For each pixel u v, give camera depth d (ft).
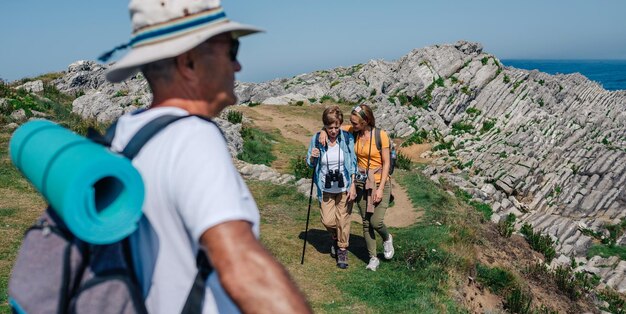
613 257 101.30
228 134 78.23
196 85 4.50
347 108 175.32
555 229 110.01
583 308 45.32
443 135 157.99
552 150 149.69
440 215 43.57
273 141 95.66
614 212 126.00
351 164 27.14
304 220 38.14
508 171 133.59
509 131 163.84
